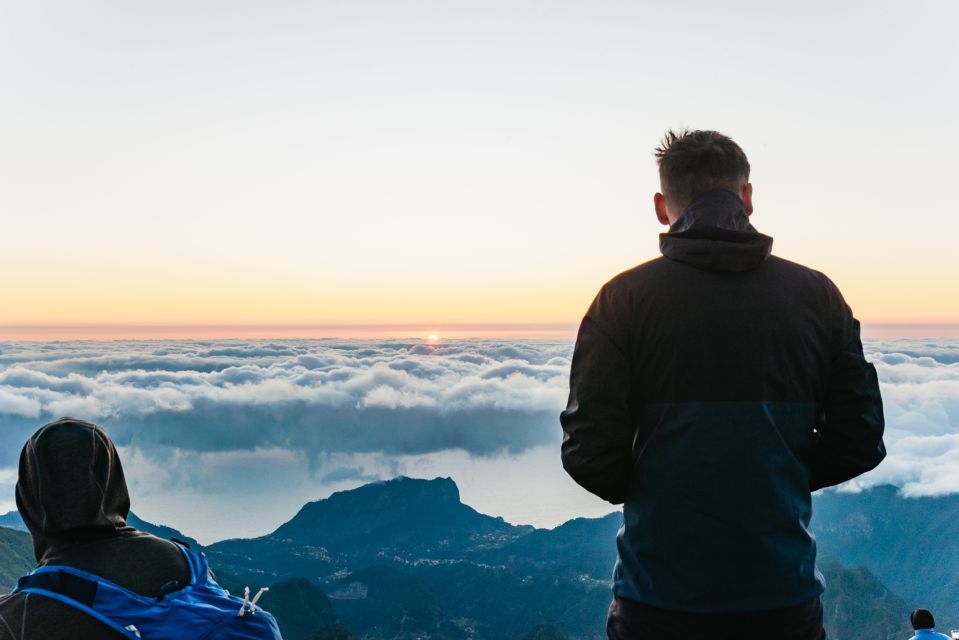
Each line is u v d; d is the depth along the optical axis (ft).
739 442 9.62
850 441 10.14
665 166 10.99
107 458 10.12
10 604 9.04
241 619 9.46
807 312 10.04
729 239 10.07
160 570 9.77
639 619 9.84
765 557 9.44
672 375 9.86
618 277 10.50
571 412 10.27
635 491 10.09
